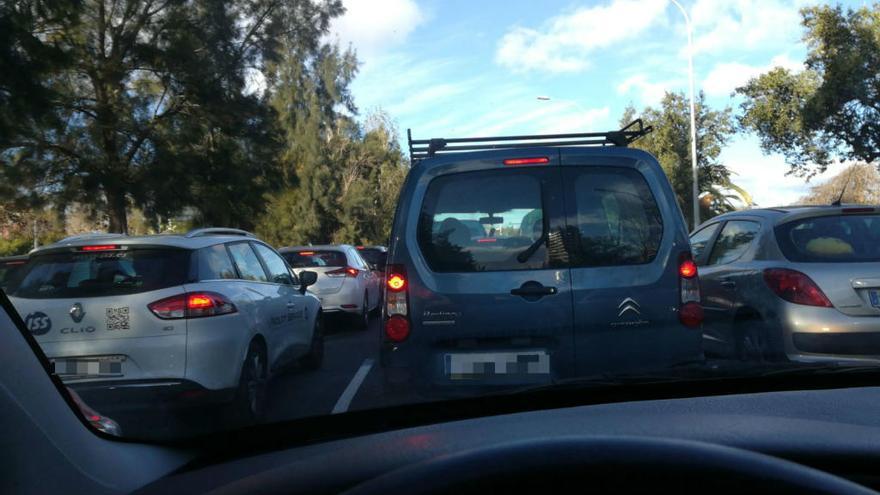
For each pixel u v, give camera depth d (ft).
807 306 18.43
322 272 39.60
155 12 73.92
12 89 54.13
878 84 74.54
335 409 18.63
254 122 82.38
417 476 6.44
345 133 180.45
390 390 14.51
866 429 9.48
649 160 15.24
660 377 12.44
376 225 185.57
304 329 24.89
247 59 82.58
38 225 85.81
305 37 89.86
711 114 102.22
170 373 16.56
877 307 18.21
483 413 11.81
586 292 14.40
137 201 73.97
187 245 18.51
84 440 8.34
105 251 17.54
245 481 8.34
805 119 79.20
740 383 12.62
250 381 19.13
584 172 14.98
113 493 8.32
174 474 9.39
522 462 6.43
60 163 69.15
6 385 7.29
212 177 78.23
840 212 20.20
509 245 14.65
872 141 77.61
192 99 76.28
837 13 77.00
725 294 21.63
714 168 103.09
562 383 12.22
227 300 18.42
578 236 14.67
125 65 71.92
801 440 9.00
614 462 6.34
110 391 16.14
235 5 81.46
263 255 24.84
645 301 14.53
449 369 14.32
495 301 14.33
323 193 170.19
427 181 14.93
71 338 16.29
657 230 14.93
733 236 23.04
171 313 16.87
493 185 14.88
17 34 53.11
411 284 14.55
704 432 9.36
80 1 60.59
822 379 13.01
